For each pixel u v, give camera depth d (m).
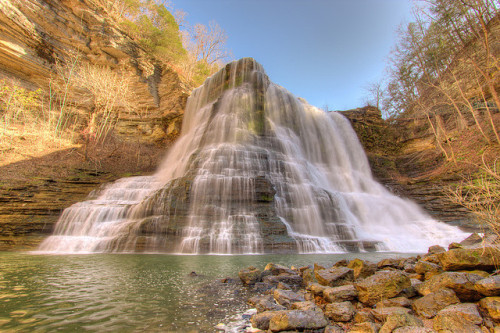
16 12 21.88
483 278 3.22
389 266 5.47
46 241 11.35
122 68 28.42
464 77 22.05
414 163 28.88
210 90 26.80
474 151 20.19
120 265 7.13
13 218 12.39
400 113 35.16
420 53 28.64
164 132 29.50
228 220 11.70
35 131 22.88
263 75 24.34
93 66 27.47
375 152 31.94
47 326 2.94
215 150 17.06
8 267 6.66
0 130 20.53
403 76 33.59
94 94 26.86
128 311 3.49
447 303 3.05
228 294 4.38
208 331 2.88
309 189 15.90
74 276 5.63
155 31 34.31
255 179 13.19
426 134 29.81
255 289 4.66
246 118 21.44
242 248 10.27
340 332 2.71
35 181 16.17
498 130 19.52
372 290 3.48
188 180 13.01
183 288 4.73
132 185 18.17
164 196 12.37
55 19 24.75
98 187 17.42
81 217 12.81
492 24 18.08
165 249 10.58
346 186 23.61
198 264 7.40
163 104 29.94
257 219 11.91
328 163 26.39
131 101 28.88
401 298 3.39
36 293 4.26
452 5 19.88
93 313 3.38
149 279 5.44
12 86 23.39
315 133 27.20
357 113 34.31
